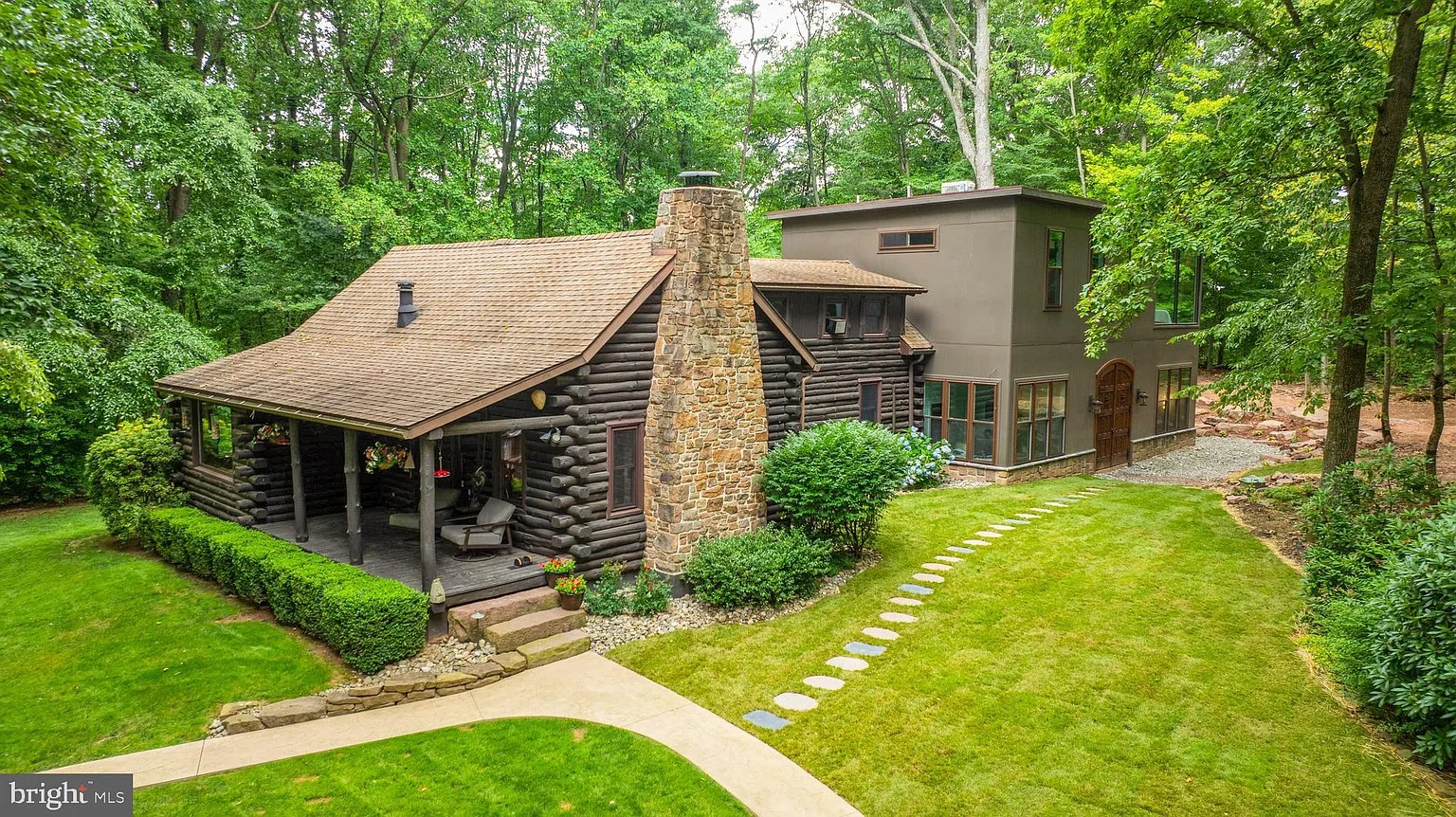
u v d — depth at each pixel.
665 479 11.50
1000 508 16.62
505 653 9.58
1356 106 11.21
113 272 14.09
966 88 34.50
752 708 8.57
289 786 7.13
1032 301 19.22
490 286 14.17
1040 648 9.91
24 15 9.64
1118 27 14.83
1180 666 9.38
